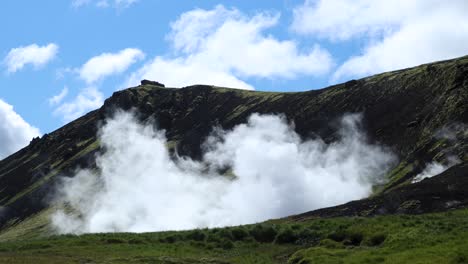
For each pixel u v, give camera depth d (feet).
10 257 163.32
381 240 146.92
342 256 138.00
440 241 129.18
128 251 173.47
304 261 140.05
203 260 157.69
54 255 167.63
